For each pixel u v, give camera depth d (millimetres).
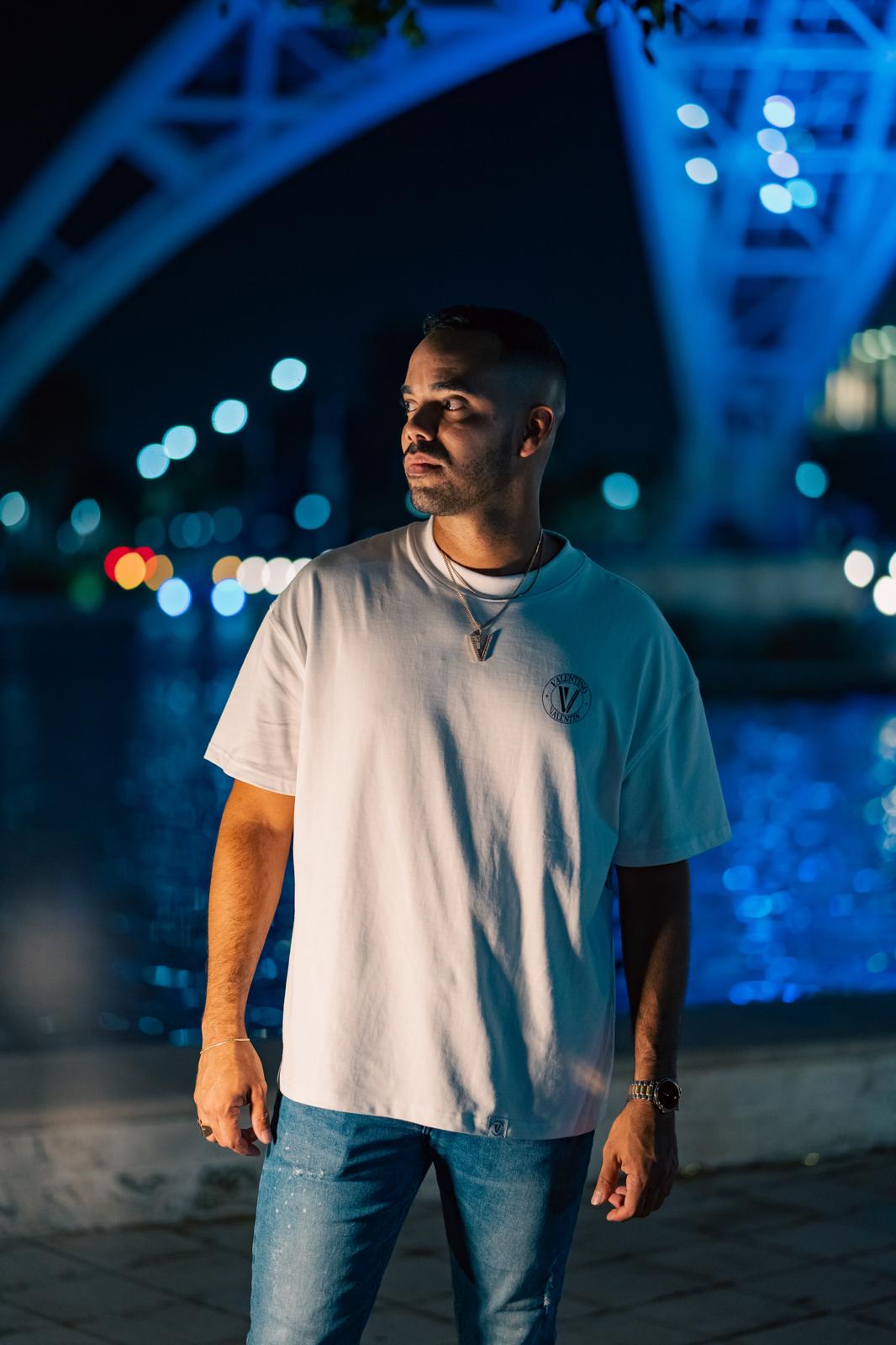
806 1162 4891
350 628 2270
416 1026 2195
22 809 12289
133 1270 3877
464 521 2301
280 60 42750
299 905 2289
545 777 2230
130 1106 4184
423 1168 2285
